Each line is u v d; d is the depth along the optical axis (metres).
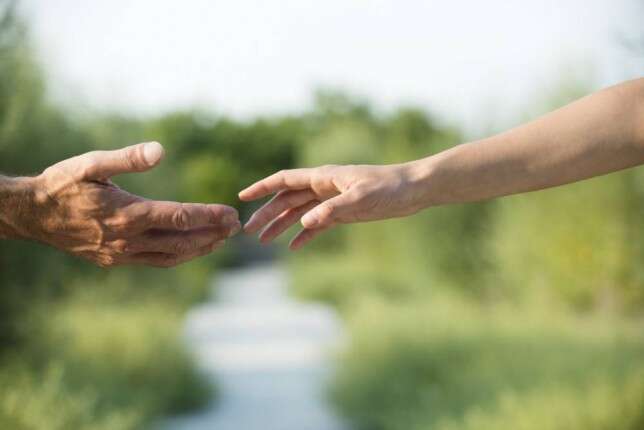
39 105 4.27
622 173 7.26
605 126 1.32
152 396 5.18
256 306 13.27
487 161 1.35
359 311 7.96
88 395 4.50
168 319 7.81
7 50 3.41
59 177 1.49
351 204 1.35
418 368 5.41
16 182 1.51
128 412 4.50
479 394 4.47
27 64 3.67
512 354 5.23
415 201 1.36
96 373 5.16
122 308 7.77
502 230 8.77
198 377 5.96
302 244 1.56
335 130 20.94
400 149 12.21
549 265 8.01
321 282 14.20
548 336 5.78
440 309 7.32
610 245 7.41
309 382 6.40
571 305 7.84
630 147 1.31
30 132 4.22
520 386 4.33
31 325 4.68
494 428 3.70
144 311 7.64
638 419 3.45
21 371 4.13
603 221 7.48
